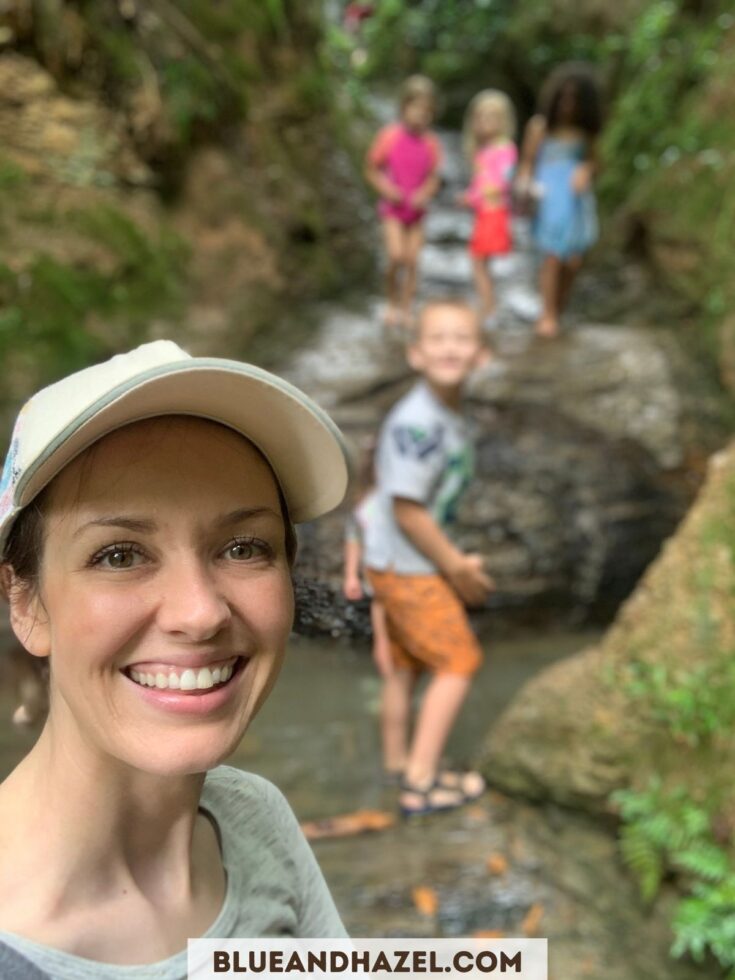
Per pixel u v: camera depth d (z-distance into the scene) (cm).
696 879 141
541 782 174
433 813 178
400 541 174
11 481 44
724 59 407
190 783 47
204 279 355
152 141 339
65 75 312
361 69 666
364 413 339
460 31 671
